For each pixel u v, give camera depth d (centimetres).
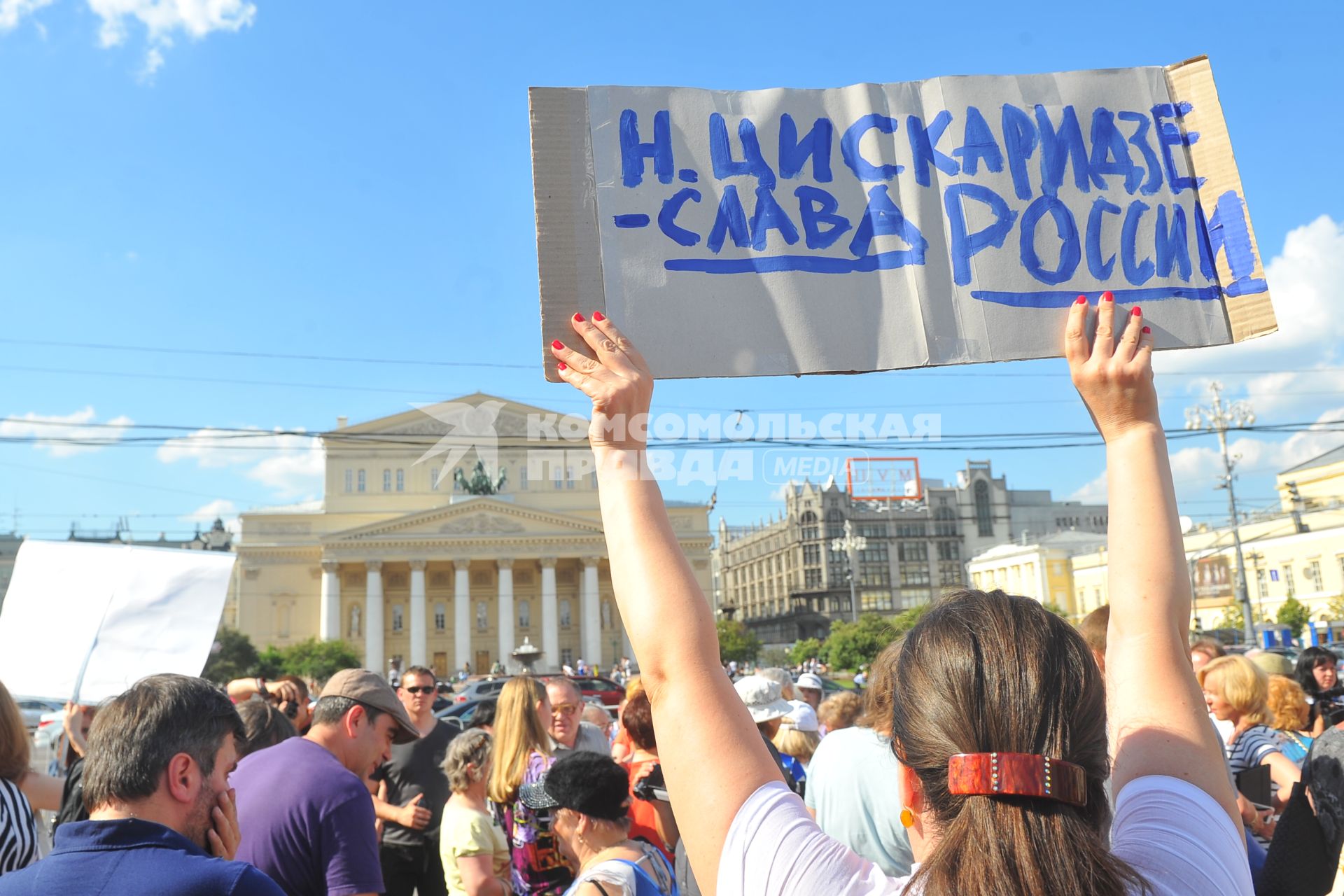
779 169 214
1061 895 110
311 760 387
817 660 5534
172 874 248
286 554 7894
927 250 214
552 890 488
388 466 8031
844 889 125
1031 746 119
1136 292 214
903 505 11800
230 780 393
